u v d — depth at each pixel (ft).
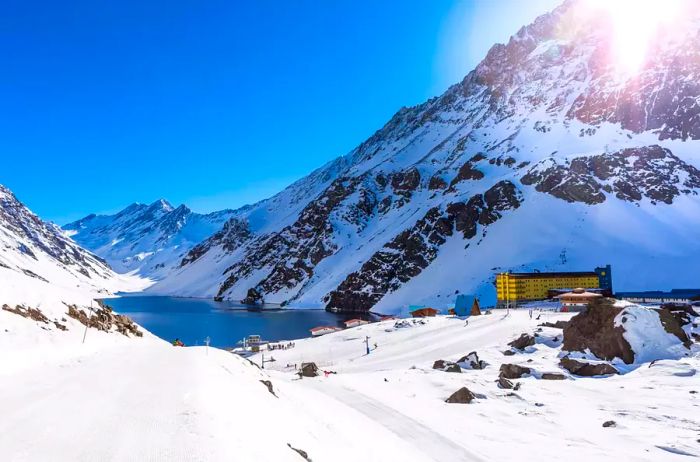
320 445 51.72
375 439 71.05
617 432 74.33
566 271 510.99
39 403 44.68
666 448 64.95
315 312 649.61
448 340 242.37
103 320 125.90
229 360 109.09
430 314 410.72
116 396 48.08
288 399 88.74
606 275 456.04
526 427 82.28
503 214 653.71
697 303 317.42
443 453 69.36
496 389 115.44
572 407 94.17
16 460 29.76
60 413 40.93
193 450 32.19
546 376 130.00
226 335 439.63
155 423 38.34
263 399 66.49
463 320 291.99
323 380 145.38
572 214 607.78
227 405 48.34
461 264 593.01
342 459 49.78
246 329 478.59
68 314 107.86
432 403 106.32
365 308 635.25
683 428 74.02
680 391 98.58
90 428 36.76
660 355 137.39
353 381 140.97
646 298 377.50
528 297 442.09
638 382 111.24
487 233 631.97
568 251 541.75
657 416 81.66
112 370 66.13
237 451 33.71
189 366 75.20
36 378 58.65
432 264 642.22
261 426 45.03
